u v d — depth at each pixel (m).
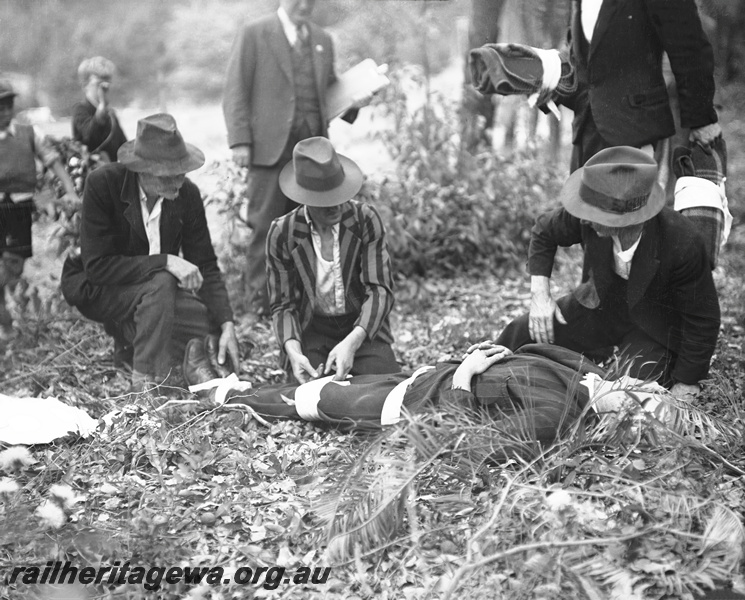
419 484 3.86
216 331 5.53
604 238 4.54
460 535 3.52
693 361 4.54
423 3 9.66
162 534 3.63
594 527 3.46
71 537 3.58
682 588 3.18
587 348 4.85
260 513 3.75
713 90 4.95
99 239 5.32
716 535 3.31
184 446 4.26
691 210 4.88
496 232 8.45
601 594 3.15
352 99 6.79
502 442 3.87
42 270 8.29
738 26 9.39
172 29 15.34
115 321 5.43
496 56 5.11
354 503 3.54
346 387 4.57
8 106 6.54
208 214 9.86
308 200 4.87
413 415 3.95
